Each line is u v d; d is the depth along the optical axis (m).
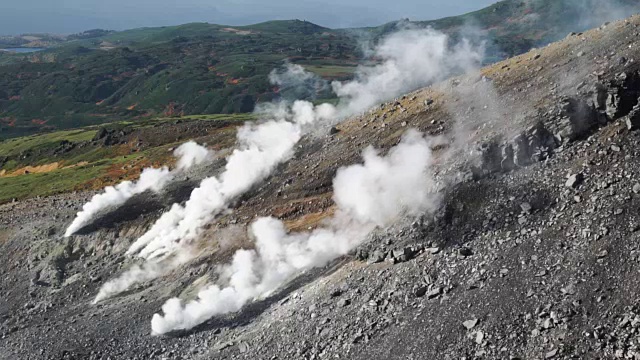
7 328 78.38
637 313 40.16
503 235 52.66
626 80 57.84
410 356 45.97
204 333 62.16
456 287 49.88
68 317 76.94
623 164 51.97
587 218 49.28
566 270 46.00
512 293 46.38
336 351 49.88
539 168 56.78
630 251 44.59
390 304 51.75
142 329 67.31
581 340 40.50
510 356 41.94
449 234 56.03
